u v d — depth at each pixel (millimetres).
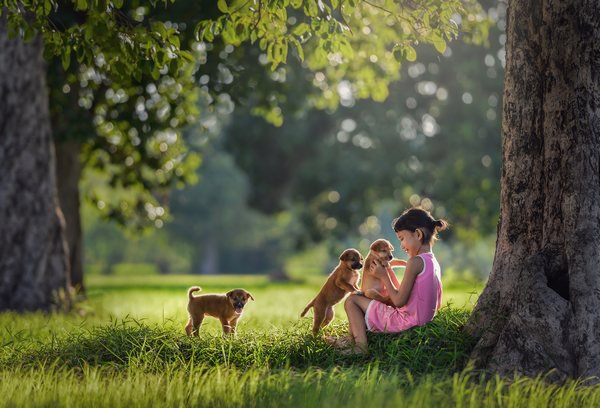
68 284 16828
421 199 42000
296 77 22266
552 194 7973
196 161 23625
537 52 8203
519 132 8281
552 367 7375
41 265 16312
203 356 8344
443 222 8492
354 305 8414
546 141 8055
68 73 17672
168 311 16281
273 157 45219
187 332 9484
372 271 8359
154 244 89875
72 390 6785
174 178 23406
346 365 7965
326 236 45469
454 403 6344
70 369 8203
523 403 6430
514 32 8352
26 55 16438
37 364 8398
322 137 44188
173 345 8539
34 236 16312
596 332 7348
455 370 7750
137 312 16281
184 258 95562
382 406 6027
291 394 6355
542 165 8164
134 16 16141
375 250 8414
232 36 9742
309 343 8406
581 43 7875
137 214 24734
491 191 37656
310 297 23672
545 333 7438
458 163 38312
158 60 9062
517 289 7875
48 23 9562
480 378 7426
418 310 8203
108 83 19234
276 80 20234
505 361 7562
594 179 7680
